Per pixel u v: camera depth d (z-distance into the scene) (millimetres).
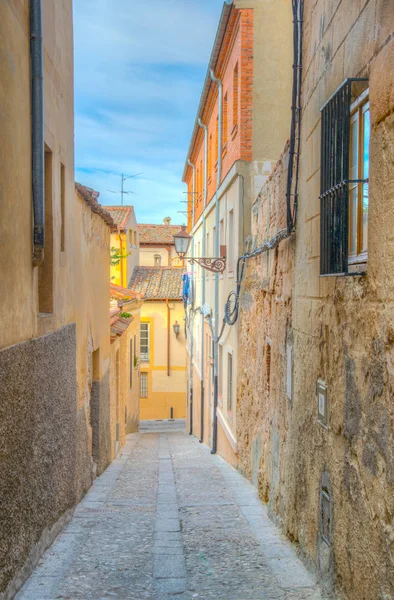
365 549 3717
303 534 5688
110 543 6391
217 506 8398
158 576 5281
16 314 4992
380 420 3480
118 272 30062
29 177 5426
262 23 11891
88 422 9898
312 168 5621
